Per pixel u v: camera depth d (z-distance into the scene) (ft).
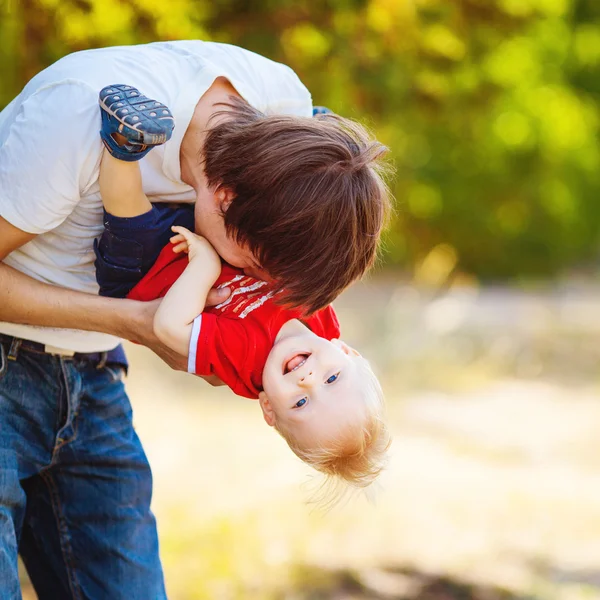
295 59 23.84
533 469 36.76
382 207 11.01
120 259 11.40
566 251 96.78
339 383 11.84
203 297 11.36
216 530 26.50
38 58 19.39
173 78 11.23
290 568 24.36
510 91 80.94
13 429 12.07
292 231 10.46
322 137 10.64
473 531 28.50
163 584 13.29
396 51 26.37
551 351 58.23
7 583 11.35
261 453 35.78
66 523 12.98
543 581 25.02
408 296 75.41
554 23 82.94
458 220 92.53
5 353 11.94
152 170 11.35
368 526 27.99
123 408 13.10
